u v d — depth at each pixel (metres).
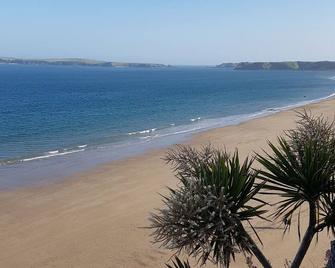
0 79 129.25
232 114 42.81
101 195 14.98
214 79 147.75
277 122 32.81
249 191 3.96
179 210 3.54
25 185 16.52
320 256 8.91
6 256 10.34
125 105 53.56
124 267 9.49
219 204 3.53
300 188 4.16
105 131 31.64
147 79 146.00
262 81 128.62
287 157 4.26
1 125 34.97
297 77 163.25
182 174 4.58
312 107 43.06
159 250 10.09
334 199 4.22
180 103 56.56
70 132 31.25
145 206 13.58
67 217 12.80
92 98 65.00
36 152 23.67
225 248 3.55
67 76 163.88
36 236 11.45
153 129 32.28
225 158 4.07
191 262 9.02
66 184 16.56
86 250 10.45
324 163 4.08
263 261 4.17
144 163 19.94
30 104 54.62
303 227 10.31
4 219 12.73
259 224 10.41
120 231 11.47
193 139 26.45
